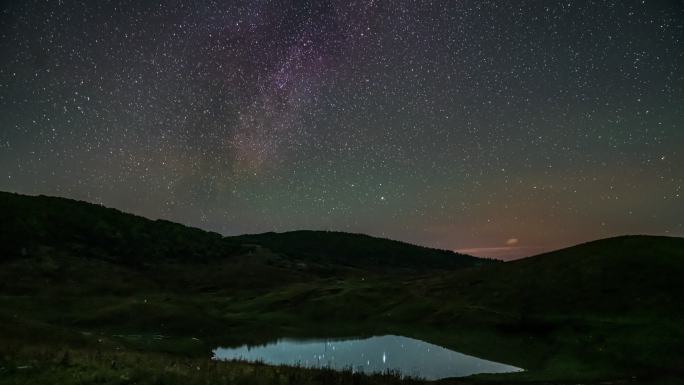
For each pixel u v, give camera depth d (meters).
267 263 116.00
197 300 67.56
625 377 23.81
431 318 43.28
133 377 12.38
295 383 13.41
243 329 44.94
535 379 24.27
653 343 27.92
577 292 39.66
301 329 45.72
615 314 33.84
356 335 41.69
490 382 23.80
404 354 33.28
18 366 12.58
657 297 34.62
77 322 42.28
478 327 38.06
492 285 48.78
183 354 32.44
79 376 11.99
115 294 70.38
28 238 89.31
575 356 28.98
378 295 56.38
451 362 30.61
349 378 15.16
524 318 37.66
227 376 13.40
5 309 45.47
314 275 108.38
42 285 69.19
